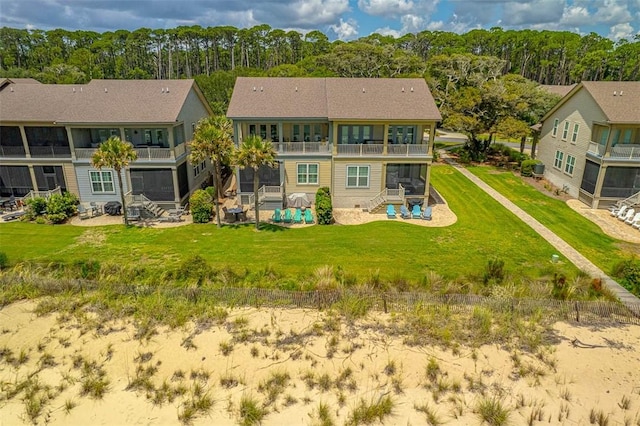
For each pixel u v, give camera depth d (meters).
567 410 10.52
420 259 20.70
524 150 49.09
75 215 27.41
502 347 12.98
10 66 82.56
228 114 26.83
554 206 29.31
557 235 24.06
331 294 15.21
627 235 24.16
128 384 11.27
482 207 29.00
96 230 24.69
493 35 101.12
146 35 103.94
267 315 14.53
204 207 26.06
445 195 31.70
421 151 27.77
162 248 21.91
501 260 19.08
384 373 11.80
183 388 11.09
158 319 14.09
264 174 28.75
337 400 10.81
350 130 29.06
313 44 110.94
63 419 10.14
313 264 19.92
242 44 113.19
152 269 18.81
